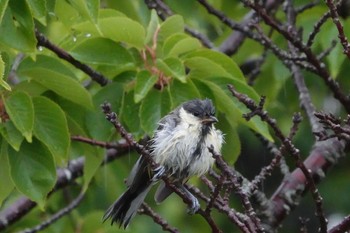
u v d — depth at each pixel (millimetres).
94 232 12867
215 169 12297
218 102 10414
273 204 11188
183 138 10438
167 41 10188
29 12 9047
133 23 10070
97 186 14195
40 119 9555
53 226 13109
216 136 10648
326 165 11758
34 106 9547
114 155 13188
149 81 9836
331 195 17969
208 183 9695
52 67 9969
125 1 12625
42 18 9180
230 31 14242
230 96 10133
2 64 7984
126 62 10289
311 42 10961
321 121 8344
